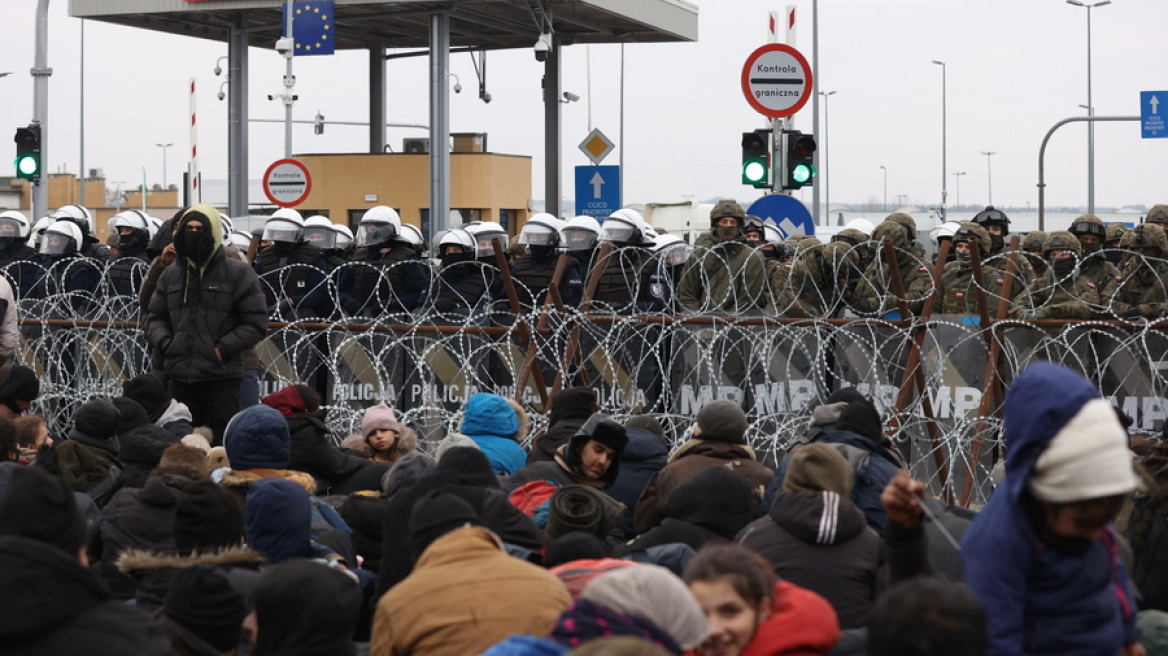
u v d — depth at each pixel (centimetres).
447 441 1197
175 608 784
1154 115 5541
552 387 1834
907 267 2033
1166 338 1662
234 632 798
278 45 3878
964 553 666
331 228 2241
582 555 899
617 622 605
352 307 2166
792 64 2377
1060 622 645
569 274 1992
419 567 754
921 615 552
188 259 1875
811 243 2258
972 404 1691
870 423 1193
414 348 1916
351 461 1420
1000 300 1697
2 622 634
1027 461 633
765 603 719
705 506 962
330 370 1953
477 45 4962
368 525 1150
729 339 1780
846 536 902
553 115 4862
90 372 2139
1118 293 1973
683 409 1797
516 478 1273
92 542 1134
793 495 921
